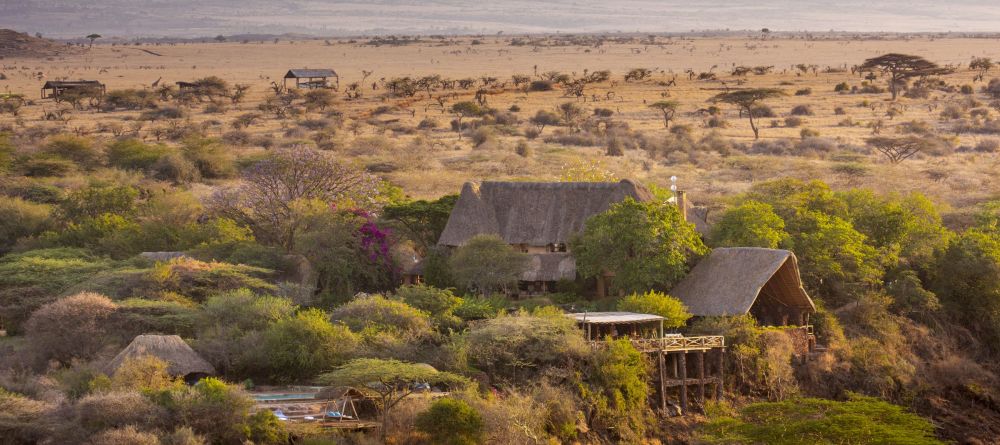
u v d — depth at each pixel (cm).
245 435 6356
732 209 9581
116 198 12212
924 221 10306
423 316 8062
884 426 6316
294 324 7569
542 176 16288
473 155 19150
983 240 9800
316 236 9450
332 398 7056
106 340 7788
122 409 6297
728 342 8188
